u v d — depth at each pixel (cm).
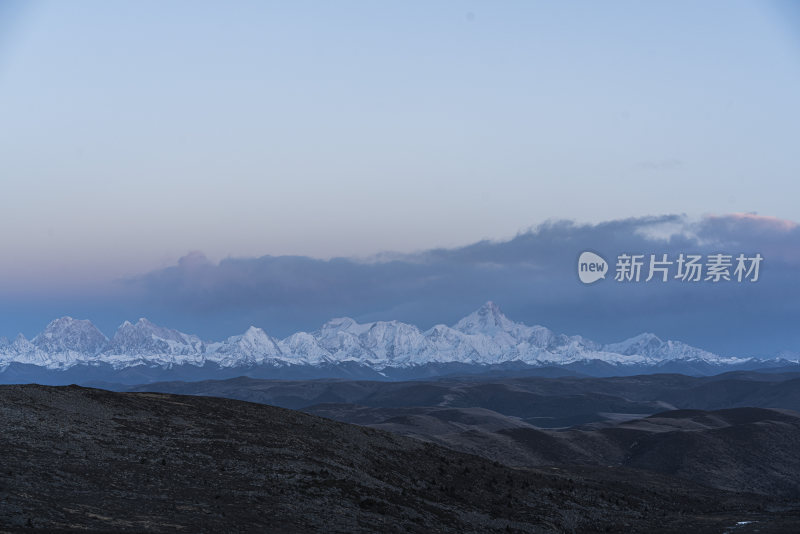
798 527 8138
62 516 4328
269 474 6706
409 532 6156
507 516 8250
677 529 8606
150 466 6075
